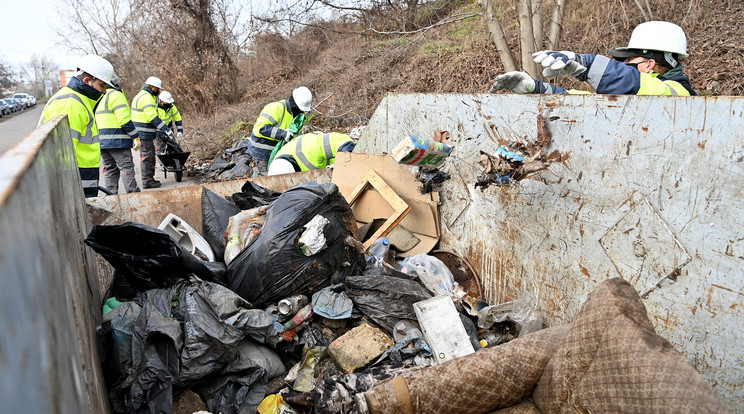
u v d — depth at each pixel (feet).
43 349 2.63
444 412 6.07
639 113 7.39
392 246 12.17
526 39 15.88
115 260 8.11
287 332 8.65
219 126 41.68
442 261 11.92
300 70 50.65
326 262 9.46
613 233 8.05
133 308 7.73
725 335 6.70
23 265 2.49
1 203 2.26
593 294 5.60
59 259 4.04
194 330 7.40
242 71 55.31
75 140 14.37
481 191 10.84
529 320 9.49
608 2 22.52
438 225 12.34
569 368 5.58
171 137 26.27
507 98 9.73
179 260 8.21
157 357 7.13
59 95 14.26
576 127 8.42
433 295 9.99
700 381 4.25
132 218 11.93
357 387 7.63
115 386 7.19
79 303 5.32
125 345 7.31
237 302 8.34
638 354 4.72
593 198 8.32
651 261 7.49
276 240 9.20
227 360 7.60
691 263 6.98
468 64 29.01
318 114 34.04
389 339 8.64
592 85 9.39
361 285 9.43
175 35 51.90
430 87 30.58
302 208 9.53
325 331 9.07
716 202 6.57
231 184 13.51
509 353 6.23
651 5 22.63
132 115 25.58
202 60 52.49
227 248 10.19
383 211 12.75
